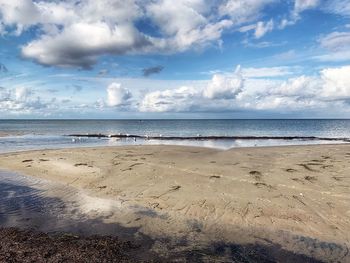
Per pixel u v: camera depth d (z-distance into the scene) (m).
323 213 11.20
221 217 11.27
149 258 8.59
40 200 13.70
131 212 12.05
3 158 23.31
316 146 31.30
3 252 8.30
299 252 8.93
